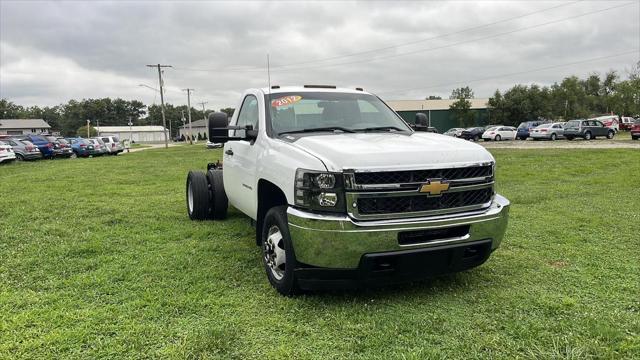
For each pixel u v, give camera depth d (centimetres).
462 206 381
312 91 534
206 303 392
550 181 1132
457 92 9038
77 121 14262
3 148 2317
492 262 493
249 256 529
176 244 588
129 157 2903
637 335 324
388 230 352
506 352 306
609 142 2877
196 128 11925
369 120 510
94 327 349
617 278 439
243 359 303
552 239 581
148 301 398
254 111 538
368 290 416
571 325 340
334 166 357
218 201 704
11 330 343
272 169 421
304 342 325
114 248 571
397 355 304
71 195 1037
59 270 487
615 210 750
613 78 8019
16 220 739
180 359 301
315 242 358
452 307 378
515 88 6662
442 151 377
